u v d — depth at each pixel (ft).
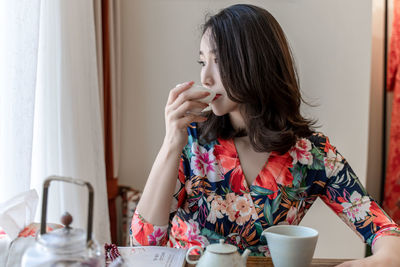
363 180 7.95
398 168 9.34
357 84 7.82
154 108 7.93
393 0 9.66
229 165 3.91
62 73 5.46
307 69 7.80
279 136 3.74
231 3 7.69
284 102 3.84
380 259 3.05
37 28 4.52
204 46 3.81
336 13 7.72
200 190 3.91
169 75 7.86
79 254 1.93
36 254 1.91
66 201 5.51
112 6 7.25
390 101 9.89
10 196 4.35
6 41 4.35
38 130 5.33
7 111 4.37
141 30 7.80
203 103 3.56
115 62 7.52
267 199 3.81
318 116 7.87
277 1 7.70
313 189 4.05
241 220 3.82
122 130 7.96
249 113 3.81
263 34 3.73
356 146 7.92
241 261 2.55
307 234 2.87
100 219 6.25
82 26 5.85
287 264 2.75
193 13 7.74
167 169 3.52
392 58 9.57
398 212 9.34
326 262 3.23
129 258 3.04
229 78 3.65
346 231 7.95
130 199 7.43
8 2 4.35
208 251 2.55
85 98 5.92
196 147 4.00
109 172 7.27
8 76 4.36
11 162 4.36
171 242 4.12
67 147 5.52
